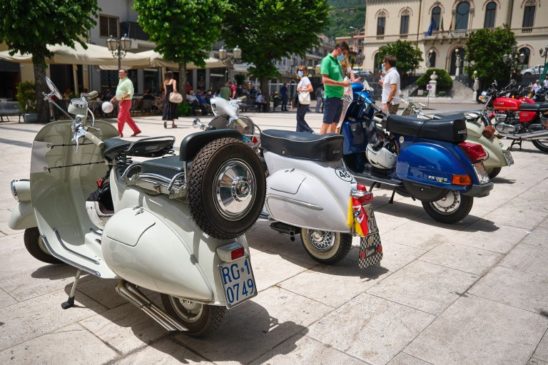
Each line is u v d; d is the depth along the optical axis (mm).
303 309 3496
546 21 59312
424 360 2871
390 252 4703
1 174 7707
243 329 3203
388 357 2895
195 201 2561
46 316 3326
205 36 22375
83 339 3033
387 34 70750
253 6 27359
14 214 3855
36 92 17031
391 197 6457
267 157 4543
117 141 3418
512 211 6203
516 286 3930
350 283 3961
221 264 2752
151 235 2801
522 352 2967
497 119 11188
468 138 7500
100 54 18953
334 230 4031
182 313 3086
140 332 3137
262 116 22359
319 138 4152
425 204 5762
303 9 28000
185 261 2744
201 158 2574
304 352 2934
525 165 9438
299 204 4172
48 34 15672
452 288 3881
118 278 3180
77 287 3803
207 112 24469
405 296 3725
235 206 2684
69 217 3873
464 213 5426
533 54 60812
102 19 27844
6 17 14922
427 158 5363
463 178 5160
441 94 55219
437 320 3352
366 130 6301
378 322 3316
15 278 3951
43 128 3684
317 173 4164
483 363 2848
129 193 3145
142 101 23094
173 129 14938
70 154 3928
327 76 7719
